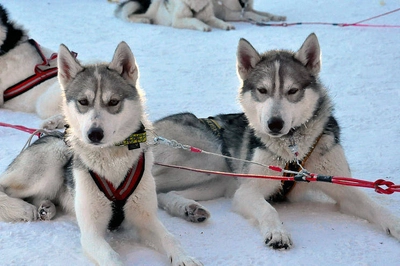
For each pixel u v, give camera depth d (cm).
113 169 422
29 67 812
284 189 509
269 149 498
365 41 1118
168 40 1191
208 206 524
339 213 493
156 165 537
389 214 451
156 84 912
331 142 495
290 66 492
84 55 1056
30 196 495
